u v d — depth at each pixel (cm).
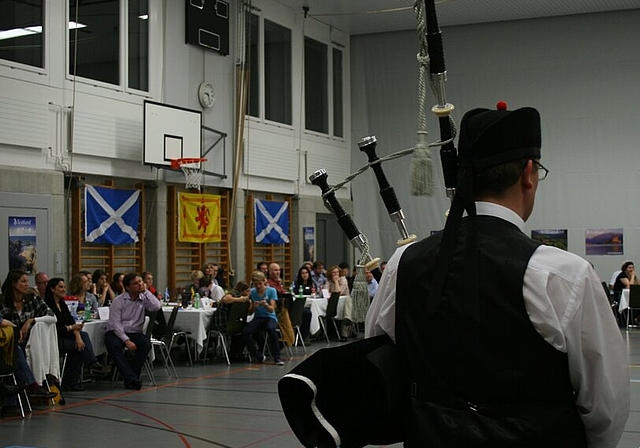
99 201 1282
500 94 1908
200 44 1495
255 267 1669
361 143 212
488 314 150
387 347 166
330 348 164
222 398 831
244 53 1602
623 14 1830
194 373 1042
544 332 146
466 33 1933
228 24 1577
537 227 1873
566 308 146
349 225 215
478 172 161
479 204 162
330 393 165
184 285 1467
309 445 163
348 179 214
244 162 1630
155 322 1009
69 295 1048
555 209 1861
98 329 951
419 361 158
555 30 1872
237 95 1595
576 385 148
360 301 209
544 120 1875
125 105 1335
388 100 1980
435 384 155
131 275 941
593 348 145
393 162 1953
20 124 1159
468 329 151
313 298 1399
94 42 1295
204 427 675
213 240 1520
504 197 162
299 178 1800
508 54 1905
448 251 158
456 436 149
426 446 152
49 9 1209
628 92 1822
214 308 1174
